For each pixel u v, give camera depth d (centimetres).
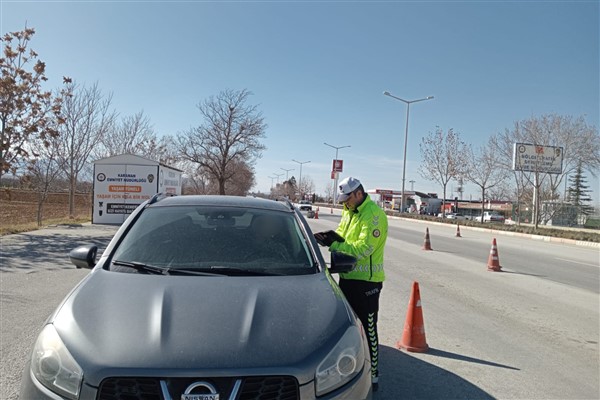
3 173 1667
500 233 2805
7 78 1552
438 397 390
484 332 588
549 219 3956
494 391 407
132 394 213
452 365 466
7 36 1611
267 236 371
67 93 1898
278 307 266
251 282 300
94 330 238
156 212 393
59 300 660
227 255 341
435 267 1135
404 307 700
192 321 242
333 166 6881
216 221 383
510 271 1137
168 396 210
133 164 1981
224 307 259
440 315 663
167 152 4806
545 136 3503
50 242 1286
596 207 3984
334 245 411
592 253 1777
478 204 8450
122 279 295
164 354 220
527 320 656
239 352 224
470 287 886
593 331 613
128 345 226
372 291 404
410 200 8356
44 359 231
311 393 224
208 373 214
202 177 5756
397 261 1219
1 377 389
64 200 4375
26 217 2394
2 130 1608
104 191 1970
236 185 6475
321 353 236
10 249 1141
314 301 281
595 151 3500
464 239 2141
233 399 212
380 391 398
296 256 353
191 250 343
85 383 215
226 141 5097
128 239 354
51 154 2008
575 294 872
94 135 2517
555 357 504
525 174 3738
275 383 220
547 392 409
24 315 577
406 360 477
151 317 246
